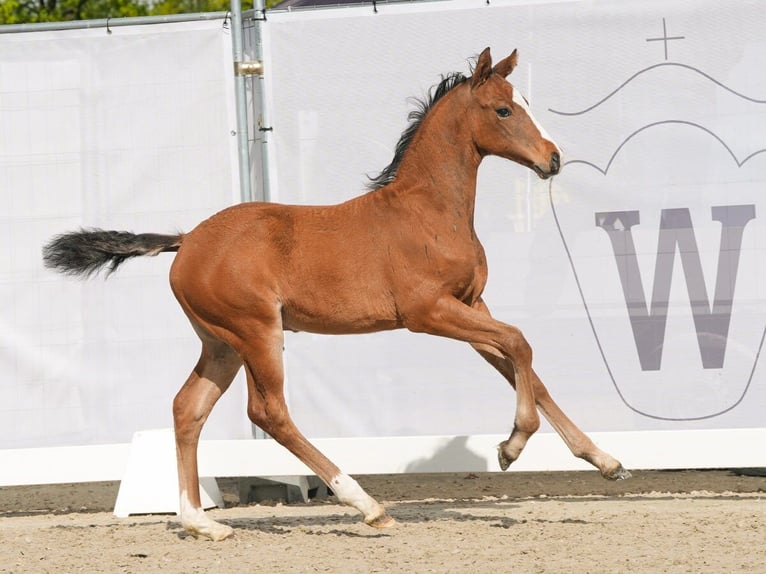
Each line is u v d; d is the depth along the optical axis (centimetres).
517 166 1120
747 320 1104
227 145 1141
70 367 1144
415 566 809
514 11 1119
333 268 928
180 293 947
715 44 1104
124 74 1146
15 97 1150
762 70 1100
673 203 1111
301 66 1134
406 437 1104
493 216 1125
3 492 1377
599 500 1148
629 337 1114
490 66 937
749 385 1102
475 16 1121
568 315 1119
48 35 1147
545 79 1118
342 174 1134
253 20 1145
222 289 924
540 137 927
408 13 1126
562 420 935
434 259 920
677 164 1110
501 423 1114
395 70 1127
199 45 1142
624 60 1111
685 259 1110
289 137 1137
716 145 1107
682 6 1105
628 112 1112
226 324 933
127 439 1146
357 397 1124
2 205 1151
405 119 1127
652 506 1081
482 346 966
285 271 933
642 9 1108
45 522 1111
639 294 1112
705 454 1088
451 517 1025
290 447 938
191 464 958
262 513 1124
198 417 962
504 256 1125
